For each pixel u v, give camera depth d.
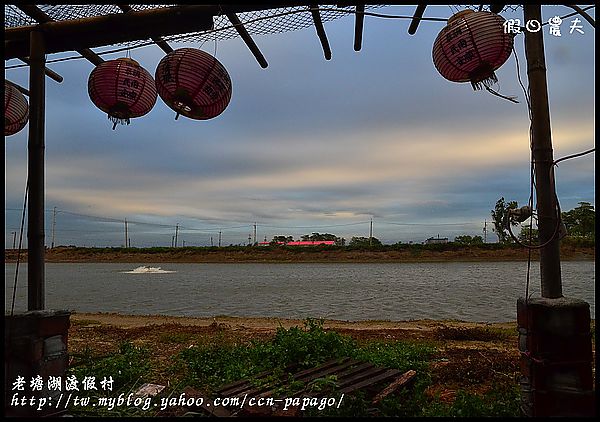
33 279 4.33
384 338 9.98
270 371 5.80
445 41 4.37
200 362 6.75
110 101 4.93
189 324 13.24
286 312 16.77
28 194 4.41
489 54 4.20
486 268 45.38
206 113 4.90
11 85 5.25
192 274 42.03
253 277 36.72
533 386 3.60
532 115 3.95
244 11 4.64
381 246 64.25
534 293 22.48
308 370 5.76
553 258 3.81
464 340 9.95
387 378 5.43
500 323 13.48
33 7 4.49
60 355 4.16
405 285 27.61
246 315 16.17
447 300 19.92
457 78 4.50
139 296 23.20
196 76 4.61
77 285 30.52
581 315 3.59
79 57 5.42
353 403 4.51
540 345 3.60
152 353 8.28
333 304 18.92
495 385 5.74
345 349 6.58
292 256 64.69
